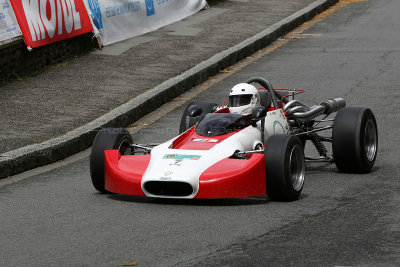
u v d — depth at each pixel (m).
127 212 15.77
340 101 22.09
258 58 38.78
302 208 15.88
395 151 21.55
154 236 13.91
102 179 17.36
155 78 31.78
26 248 13.44
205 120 18.12
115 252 13.02
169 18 44.69
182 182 15.62
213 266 12.17
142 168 16.45
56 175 20.03
